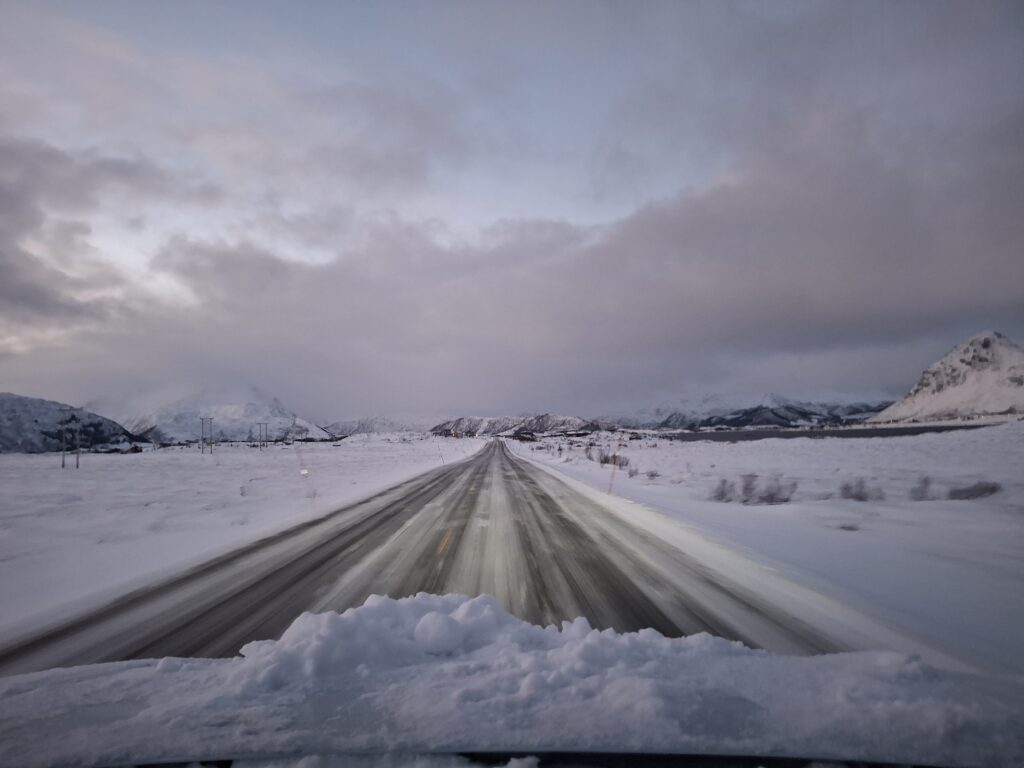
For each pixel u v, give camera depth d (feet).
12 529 29.99
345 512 37.70
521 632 11.36
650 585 18.03
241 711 7.85
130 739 7.23
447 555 23.36
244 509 38.96
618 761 6.72
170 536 28.14
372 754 6.81
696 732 7.20
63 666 11.75
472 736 7.13
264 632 13.91
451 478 70.38
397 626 11.13
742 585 17.93
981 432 138.21
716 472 68.59
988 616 14.17
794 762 6.66
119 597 17.21
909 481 50.34
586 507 40.11
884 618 14.06
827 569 19.03
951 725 7.37
